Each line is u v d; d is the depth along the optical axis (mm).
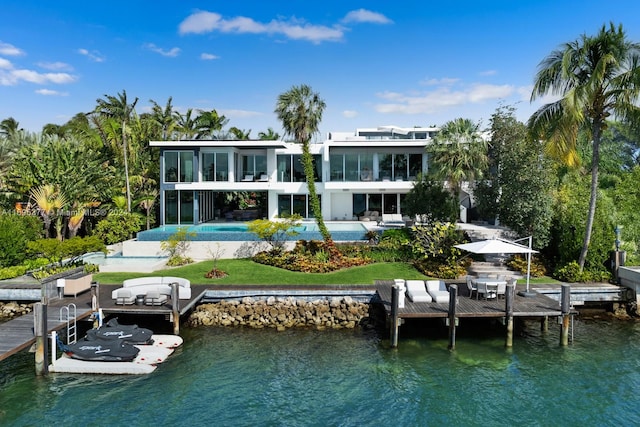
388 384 15859
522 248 21391
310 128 30469
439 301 20812
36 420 13414
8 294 23047
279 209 42125
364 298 22719
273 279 25391
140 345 18516
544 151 26156
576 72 24078
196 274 26438
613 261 25531
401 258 29109
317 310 22219
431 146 34156
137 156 44688
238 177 41531
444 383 15969
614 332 21141
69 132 55219
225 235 31609
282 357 18094
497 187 30359
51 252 25344
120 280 24953
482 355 18359
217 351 18625
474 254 29031
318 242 30594
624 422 13672
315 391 15352
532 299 21203
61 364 16438
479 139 32625
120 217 36938
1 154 41625
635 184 32625
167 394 15023
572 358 18141
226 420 13602
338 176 41531
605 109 24062
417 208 31297
